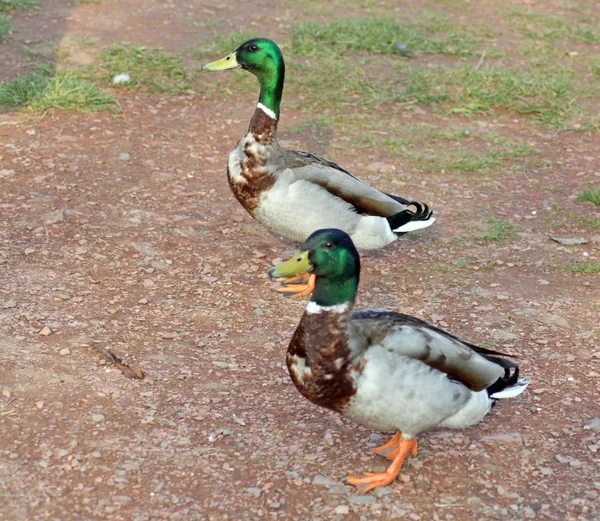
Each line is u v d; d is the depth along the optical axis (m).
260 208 2.69
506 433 2.31
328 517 2.12
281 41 4.23
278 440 2.27
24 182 3.02
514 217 3.07
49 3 4.43
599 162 3.42
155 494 2.14
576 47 4.50
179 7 4.57
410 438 2.17
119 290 2.64
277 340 2.54
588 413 2.37
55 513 2.09
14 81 3.55
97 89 3.57
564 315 2.66
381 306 2.67
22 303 2.56
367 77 3.98
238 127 3.50
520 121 3.74
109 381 2.37
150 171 3.15
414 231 2.96
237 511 2.12
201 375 2.41
